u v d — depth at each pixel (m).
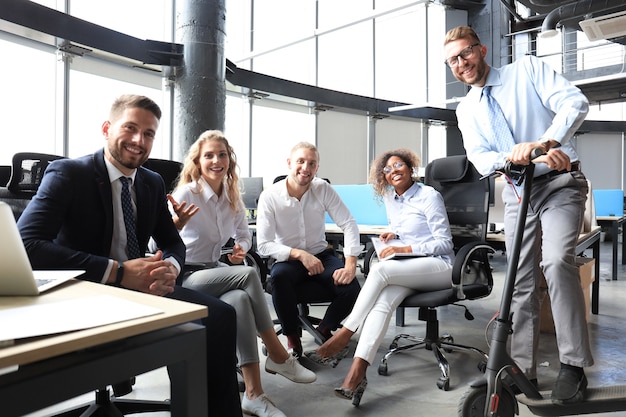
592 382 2.12
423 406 1.91
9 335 0.59
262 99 7.34
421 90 8.70
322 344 2.33
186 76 4.86
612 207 7.26
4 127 4.57
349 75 8.34
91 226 1.44
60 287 0.94
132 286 1.26
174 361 0.74
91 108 5.33
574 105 1.70
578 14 5.95
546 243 1.77
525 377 1.50
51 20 4.33
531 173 1.54
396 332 3.09
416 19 8.55
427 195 2.56
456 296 2.08
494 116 2.00
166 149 5.95
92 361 0.64
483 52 2.02
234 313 1.49
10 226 0.79
